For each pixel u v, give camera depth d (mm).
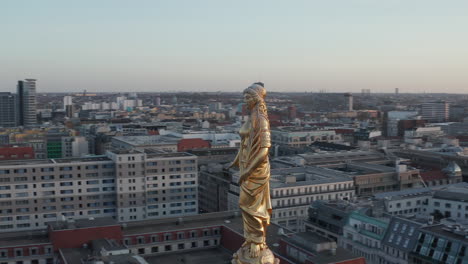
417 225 167500
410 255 161375
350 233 187250
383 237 173875
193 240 165875
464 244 147375
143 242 159250
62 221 159750
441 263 151125
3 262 145875
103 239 149875
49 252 149750
